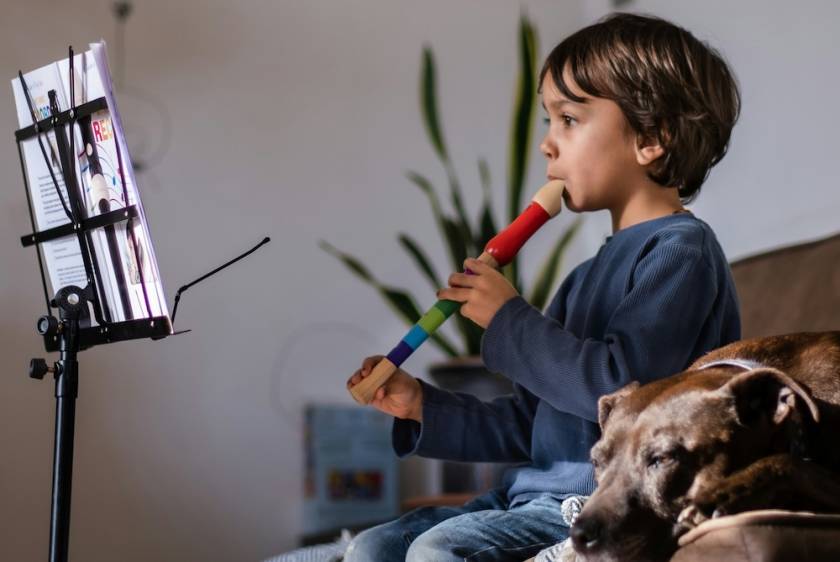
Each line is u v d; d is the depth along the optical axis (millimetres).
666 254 1246
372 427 2957
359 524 2793
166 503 2645
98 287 1357
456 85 3205
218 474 2727
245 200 2848
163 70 2771
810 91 2547
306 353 2889
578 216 3252
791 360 1076
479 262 1303
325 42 3027
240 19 2904
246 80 2893
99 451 2566
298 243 2914
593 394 1182
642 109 1339
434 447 1436
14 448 2453
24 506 2453
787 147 2602
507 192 3184
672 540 913
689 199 1559
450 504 2322
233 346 2787
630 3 3145
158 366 2678
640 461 933
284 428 2838
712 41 2836
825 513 922
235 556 2721
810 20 2557
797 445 940
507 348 1240
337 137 3010
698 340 1261
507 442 1462
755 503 897
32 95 1396
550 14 3330
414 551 1184
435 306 1323
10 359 2469
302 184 2941
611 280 1320
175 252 2729
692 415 928
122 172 1291
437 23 3201
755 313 2021
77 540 2512
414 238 3080
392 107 3102
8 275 2484
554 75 1394
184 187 2762
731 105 1456
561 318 1466
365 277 2918
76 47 2652
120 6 2725
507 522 1220
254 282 2840
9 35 2561
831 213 2469
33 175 1434
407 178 3094
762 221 2664
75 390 1326
